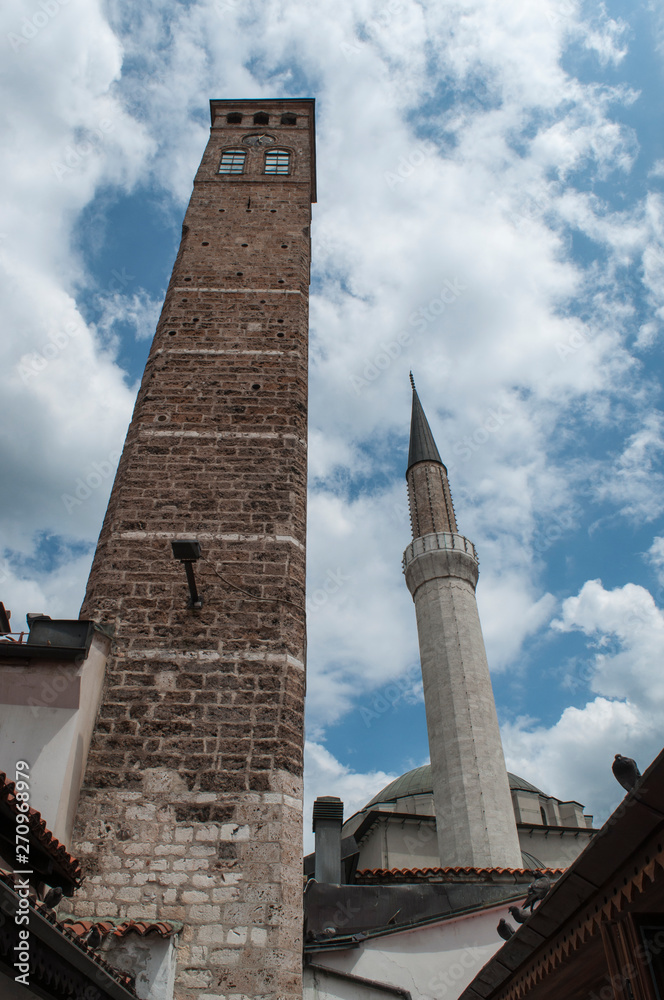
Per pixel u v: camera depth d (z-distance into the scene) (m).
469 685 33.38
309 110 30.97
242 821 11.52
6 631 13.47
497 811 29.08
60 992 7.92
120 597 13.98
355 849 23.62
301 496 16.25
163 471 16.08
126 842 11.19
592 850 6.26
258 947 10.34
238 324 19.47
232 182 25.20
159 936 10.12
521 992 9.18
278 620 13.91
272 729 12.52
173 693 12.79
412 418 50.50
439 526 41.41
